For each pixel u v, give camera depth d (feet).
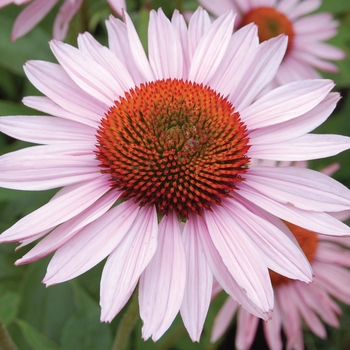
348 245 1.20
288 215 0.95
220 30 1.04
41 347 1.08
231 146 0.98
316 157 0.98
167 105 0.98
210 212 0.96
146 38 1.27
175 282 0.92
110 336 1.12
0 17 1.35
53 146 0.98
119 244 0.93
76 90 1.02
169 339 1.23
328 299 1.20
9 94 1.46
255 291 0.91
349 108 1.48
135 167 0.96
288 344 1.20
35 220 0.93
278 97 1.01
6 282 1.21
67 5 1.24
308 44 1.39
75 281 1.14
